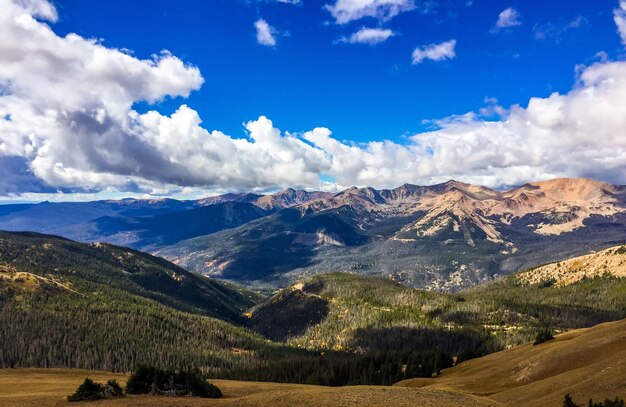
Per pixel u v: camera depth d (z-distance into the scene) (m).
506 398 99.44
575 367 106.75
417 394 76.50
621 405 66.94
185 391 93.75
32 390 103.75
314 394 76.88
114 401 83.25
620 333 112.31
